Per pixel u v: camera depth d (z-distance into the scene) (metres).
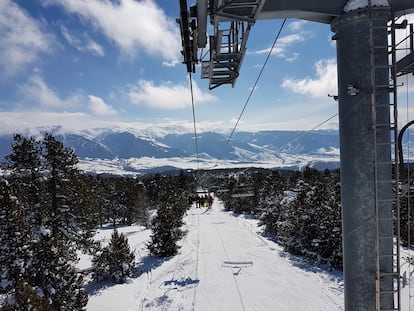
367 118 5.02
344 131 5.25
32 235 25.58
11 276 22.02
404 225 33.06
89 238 35.19
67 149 30.91
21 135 29.12
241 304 28.20
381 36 5.00
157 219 47.66
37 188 29.27
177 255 47.03
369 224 5.07
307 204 41.50
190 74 8.54
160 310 27.69
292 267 37.41
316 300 27.84
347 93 5.13
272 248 47.88
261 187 90.56
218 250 49.09
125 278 35.69
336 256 35.09
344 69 5.20
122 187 91.19
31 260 22.59
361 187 5.08
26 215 27.86
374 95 4.92
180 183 121.38
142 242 57.44
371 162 5.03
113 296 30.69
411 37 5.12
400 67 5.82
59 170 30.62
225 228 72.56
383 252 5.04
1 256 22.45
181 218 75.25
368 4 4.88
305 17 5.54
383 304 5.03
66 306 22.08
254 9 5.31
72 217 30.97
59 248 23.44
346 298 5.42
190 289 32.31
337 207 35.44
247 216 92.81
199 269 38.91
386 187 5.03
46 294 21.89
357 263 5.16
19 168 29.02
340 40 5.27
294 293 29.67
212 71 8.35
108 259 35.34
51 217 29.61
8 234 22.94
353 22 5.07
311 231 40.66
